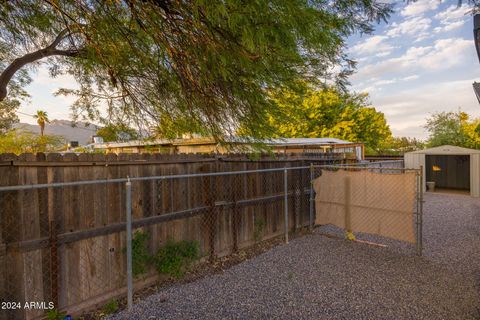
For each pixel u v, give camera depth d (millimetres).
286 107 4215
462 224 7191
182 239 4375
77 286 3225
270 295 3611
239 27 2189
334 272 4277
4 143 13305
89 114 5094
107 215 3523
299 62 3332
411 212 4836
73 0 2738
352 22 3250
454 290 3637
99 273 3422
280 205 6230
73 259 3201
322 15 2848
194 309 3301
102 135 5383
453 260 4688
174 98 4000
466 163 14336
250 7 2023
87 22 2988
